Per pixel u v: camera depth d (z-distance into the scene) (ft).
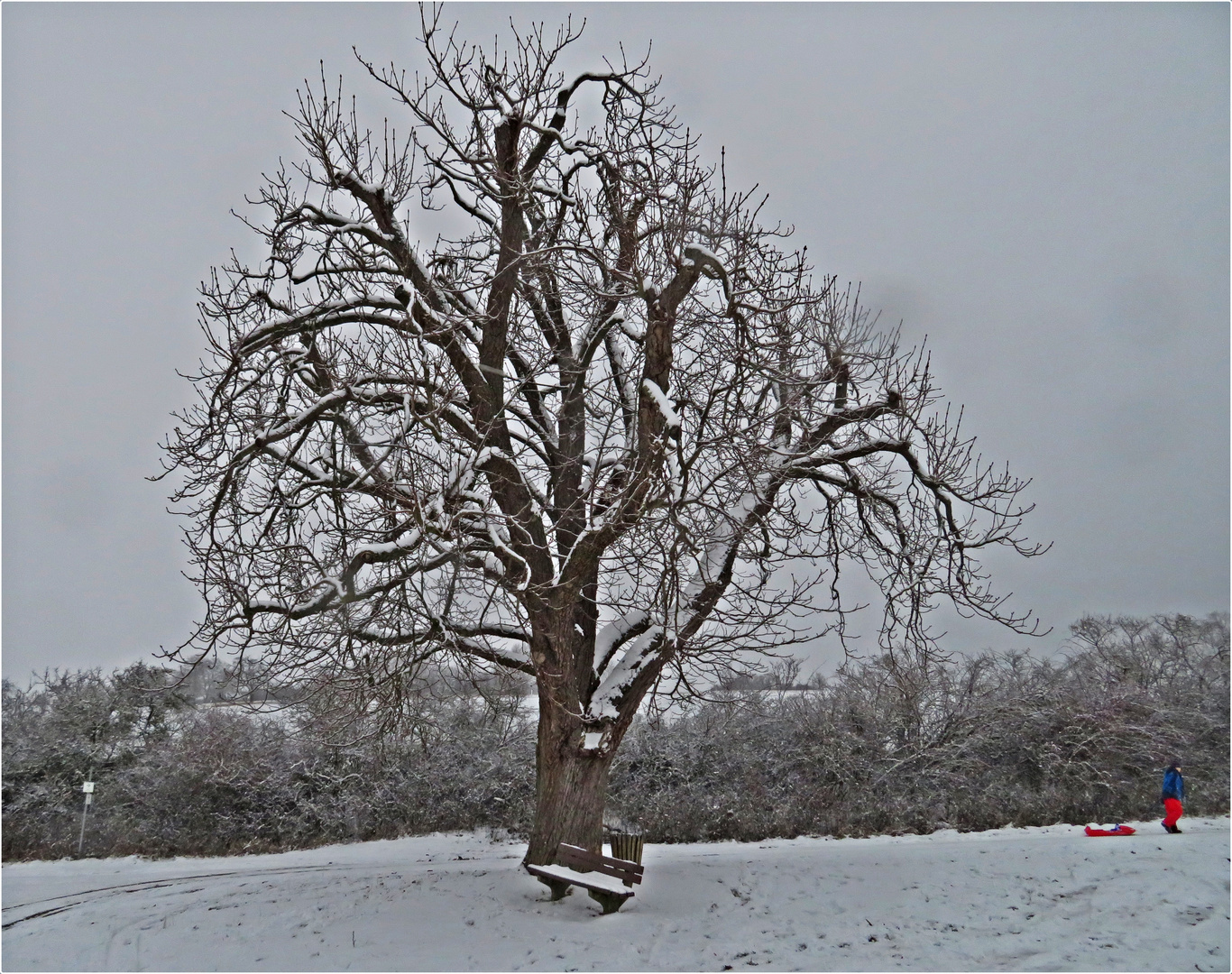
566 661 34.50
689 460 29.19
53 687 75.15
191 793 61.36
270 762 63.52
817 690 72.95
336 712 36.76
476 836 62.28
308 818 61.82
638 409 32.60
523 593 30.99
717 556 36.04
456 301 37.27
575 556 32.86
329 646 31.94
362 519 34.55
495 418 33.09
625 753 65.72
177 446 33.83
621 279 34.01
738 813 60.85
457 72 37.06
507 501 35.24
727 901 31.58
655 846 57.00
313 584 30.91
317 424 34.96
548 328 41.32
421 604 31.50
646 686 36.01
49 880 49.75
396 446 30.40
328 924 30.48
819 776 64.80
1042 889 31.99
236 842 60.23
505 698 62.03
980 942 26.55
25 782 64.49
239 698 35.47
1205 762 69.26
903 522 39.73
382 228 35.96
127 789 62.59
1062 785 64.28
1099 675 88.69
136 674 69.92
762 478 35.65
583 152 40.57
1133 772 65.92
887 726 68.49
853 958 25.31
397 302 36.78
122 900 39.88
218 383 34.09
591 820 34.37
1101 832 49.73
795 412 35.35
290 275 37.63
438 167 38.88
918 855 39.70
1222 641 116.47
